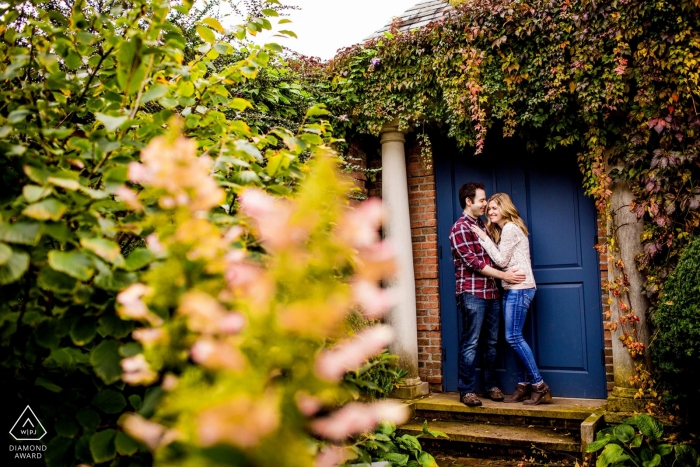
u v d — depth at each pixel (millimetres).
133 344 1237
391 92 5105
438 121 5070
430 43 4891
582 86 4246
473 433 4273
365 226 1000
